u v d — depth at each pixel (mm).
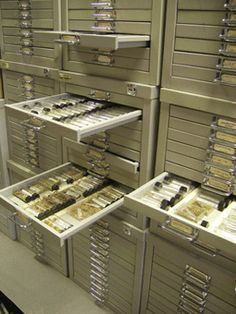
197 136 1230
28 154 2012
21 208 1316
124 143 1440
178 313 1529
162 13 1171
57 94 1683
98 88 1456
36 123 1278
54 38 1569
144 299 1658
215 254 1168
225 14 1030
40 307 1847
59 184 1538
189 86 1187
